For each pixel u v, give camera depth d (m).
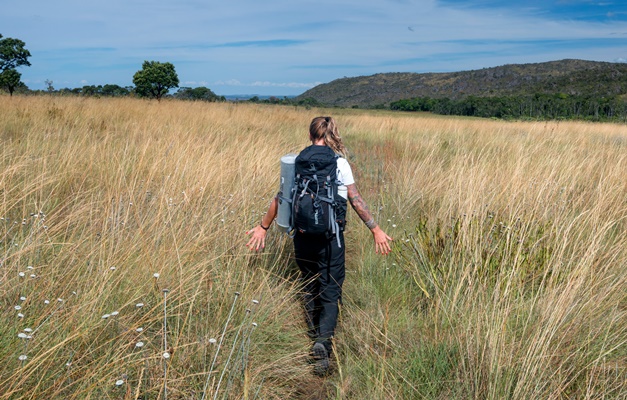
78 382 2.31
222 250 3.98
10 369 2.25
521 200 5.07
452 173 6.43
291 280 3.94
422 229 4.62
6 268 2.95
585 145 9.86
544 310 3.05
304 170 3.06
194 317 3.14
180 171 5.61
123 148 6.80
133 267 3.29
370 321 3.36
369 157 10.49
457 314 3.25
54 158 5.92
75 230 3.89
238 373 2.70
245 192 5.08
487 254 3.86
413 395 2.64
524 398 2.40
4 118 10.16
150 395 2.42
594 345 2.89
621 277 3.56
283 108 26.58
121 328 2.70
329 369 3.08
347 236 5.28
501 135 13.48
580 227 4.50
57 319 2.51
